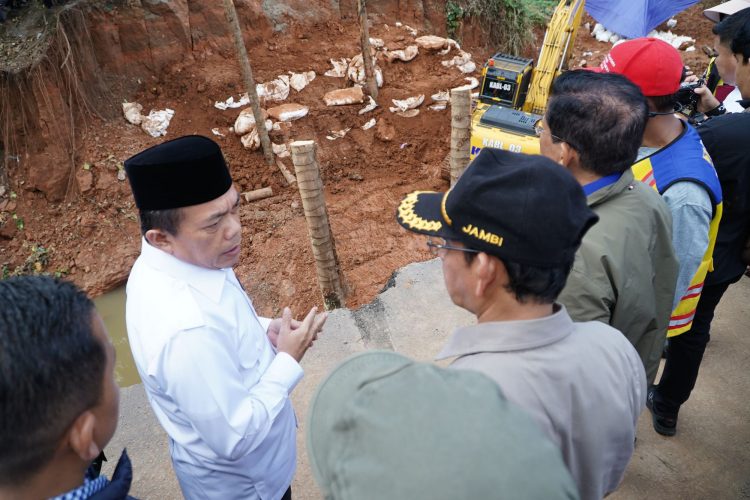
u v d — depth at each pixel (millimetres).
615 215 1697
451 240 1217
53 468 993
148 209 1580
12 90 7102
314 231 4605
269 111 8266
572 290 1659
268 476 1869
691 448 2773
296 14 9312
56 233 7266
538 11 11539
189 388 1541
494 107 5551
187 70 8461
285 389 1795
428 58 9383
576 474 1218
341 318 3725
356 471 709
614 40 12172
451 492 651
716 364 3242
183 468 1843
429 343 3521
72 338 955
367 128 8562
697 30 12219
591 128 1615
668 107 2150
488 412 718
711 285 2508
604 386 1188
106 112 7898
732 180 2361
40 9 7500
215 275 1723
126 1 7980
